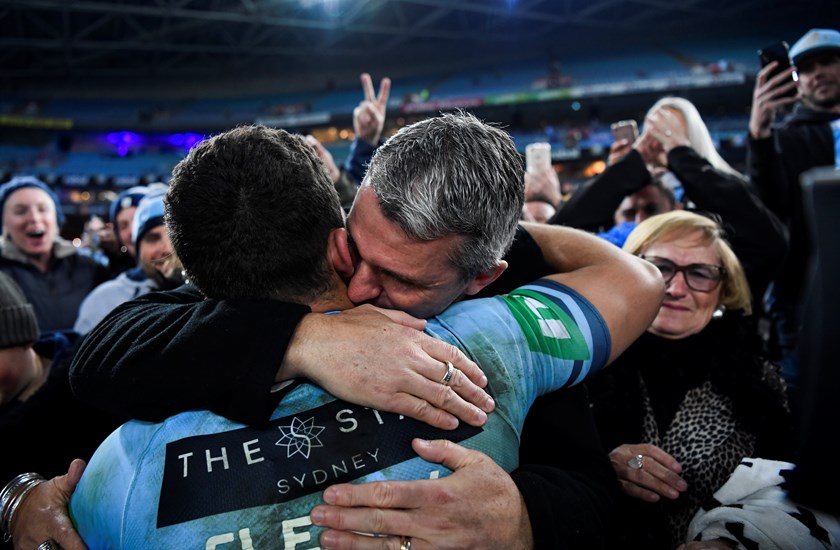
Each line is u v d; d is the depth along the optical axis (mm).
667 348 1557
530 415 1104
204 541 783
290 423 855
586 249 1287
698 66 21344
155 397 868
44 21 22375
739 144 18469
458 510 818
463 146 891
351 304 1006
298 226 886
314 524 800
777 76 2199
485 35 25578
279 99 27922
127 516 820
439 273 927
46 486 1071
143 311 1045
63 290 3527
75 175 25031
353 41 26766
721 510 1071
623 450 1374
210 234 888
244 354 847
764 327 2430
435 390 853
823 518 955
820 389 603
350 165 2713
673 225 1601
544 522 884
